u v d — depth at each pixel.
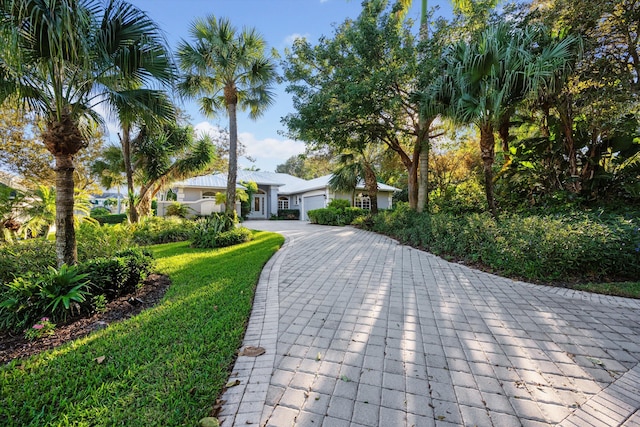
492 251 5.30
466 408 1.77
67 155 3.79
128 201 10.90
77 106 3.89
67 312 2.98
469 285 4.30
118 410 1.67
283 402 1.81
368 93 7.70
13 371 2.03
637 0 5.48
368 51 8.02
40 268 4.00
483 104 5.66
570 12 5.88
